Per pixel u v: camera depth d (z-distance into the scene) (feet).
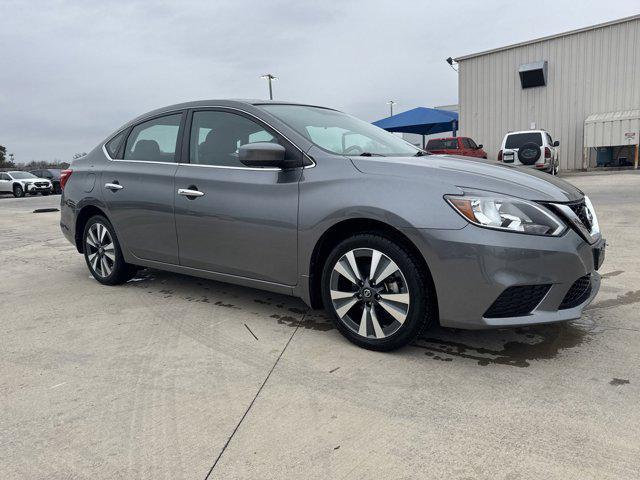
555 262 8.25
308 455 6.42
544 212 8.33
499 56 70.49
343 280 9.80
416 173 9.00
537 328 10.44
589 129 62.85
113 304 13.04
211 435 6.92
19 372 9.07
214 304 12.80
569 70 65.82
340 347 9.81
